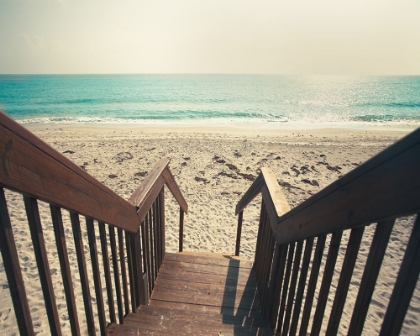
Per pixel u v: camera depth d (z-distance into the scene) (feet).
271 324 6.97
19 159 2.68
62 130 57.88
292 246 5.77
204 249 15.57
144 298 7.78
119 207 5.43
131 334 5.74
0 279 10.96
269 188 7.64
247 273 10.13
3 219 2.67
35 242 3.23
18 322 3.07
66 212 17.83
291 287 5.62
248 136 51.47
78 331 4.22
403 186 2.25
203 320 7.22
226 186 25.59
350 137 52.16
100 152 35.96
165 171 9.22
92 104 110.83
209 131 58.44
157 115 85.25
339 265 13.43
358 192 2.98
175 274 9.85
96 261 4.74
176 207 20.48
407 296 2.34
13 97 131.95
